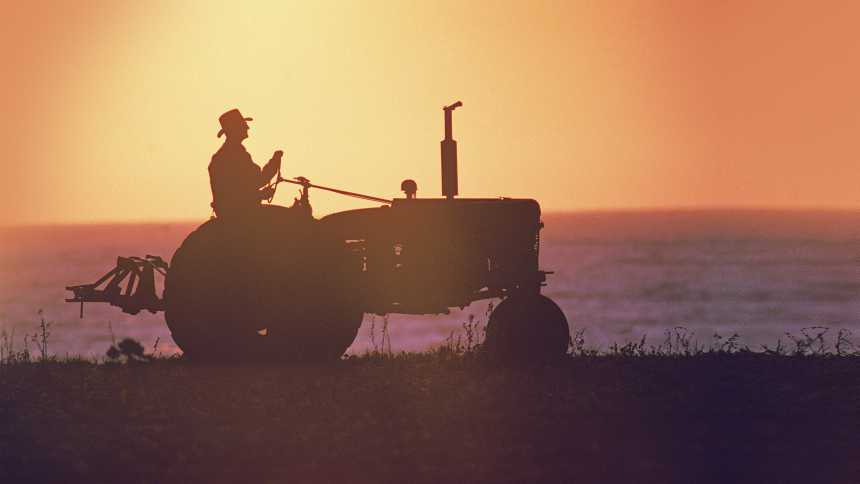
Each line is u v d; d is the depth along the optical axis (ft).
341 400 121.29
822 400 119.96
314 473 90.94
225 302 149.38
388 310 154.20
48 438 103.86
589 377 135.95
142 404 119.85
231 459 95.66
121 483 88.63
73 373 141.79
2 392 127.85
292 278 150.30
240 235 149.38
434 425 108.17
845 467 91.91
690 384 130.41
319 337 152.05
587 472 90.12
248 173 149.38
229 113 149.89
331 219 155.33
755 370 140.77
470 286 155.33
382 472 90.74
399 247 154.71
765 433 104.12
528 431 105.40
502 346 154.92
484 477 88.94
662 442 100.63
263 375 138.92
